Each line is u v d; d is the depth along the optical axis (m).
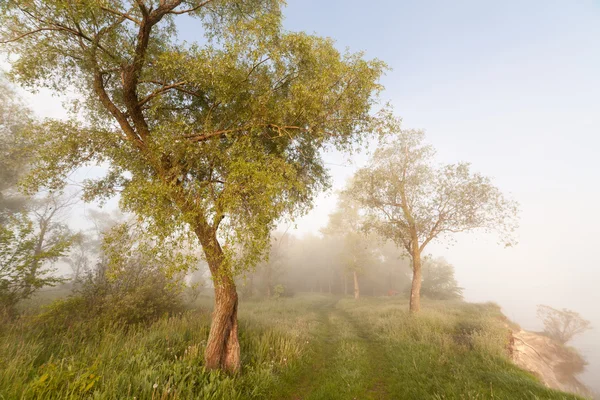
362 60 6.03
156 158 5.41
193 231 4.95
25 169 14.30
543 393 5.34
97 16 5.74
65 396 3.77
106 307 8.78
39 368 4.75
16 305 8.91
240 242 4.63
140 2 5.99
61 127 6.27
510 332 11.55
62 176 6.88
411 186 16.95
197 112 7.87
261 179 4.68
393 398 5.69
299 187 5.57
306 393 5.89
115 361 5.51
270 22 5.59
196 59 5.84
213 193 5.24
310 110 6.02
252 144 6.32
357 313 18.91
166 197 5.04
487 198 14.93
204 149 5.48
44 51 6.22
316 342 10.19
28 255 8.47
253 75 6.32
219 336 6.03
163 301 10.26
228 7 7.88
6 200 17.64
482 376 6.40
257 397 5.23
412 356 7.70
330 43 6.45
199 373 5.45
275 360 7.07
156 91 6.73
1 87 12.65
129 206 5.34
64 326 7.81
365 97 6.41
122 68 6.66
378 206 17.44
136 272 10.07
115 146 6.56
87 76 7.35
